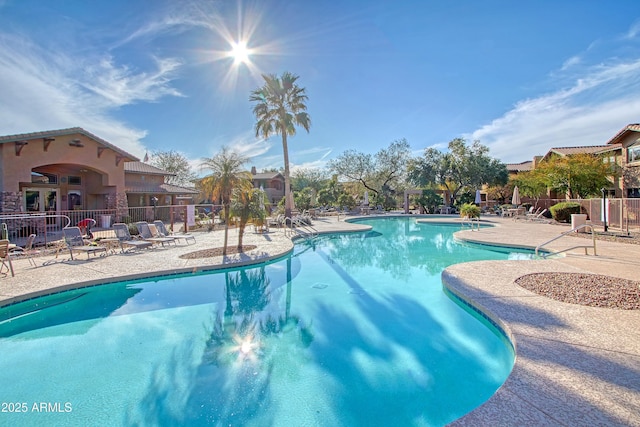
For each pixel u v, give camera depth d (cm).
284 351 445
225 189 1034
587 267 753
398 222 2402
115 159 1839
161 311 600
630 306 488
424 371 391
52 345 466
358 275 857
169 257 964
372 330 512
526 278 664
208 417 316
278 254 1020
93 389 360
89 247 941
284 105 2156
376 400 338
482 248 1228
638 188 1938
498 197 3412
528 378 301
